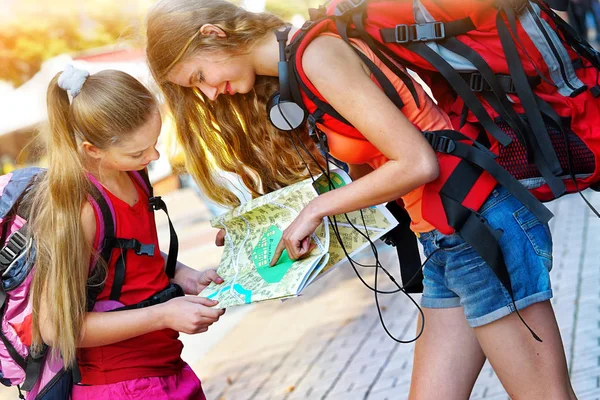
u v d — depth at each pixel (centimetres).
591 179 235
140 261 251
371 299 595
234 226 271
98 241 239
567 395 235
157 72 246
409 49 229
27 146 261
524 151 229
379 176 223
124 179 252
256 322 599
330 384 449
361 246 256
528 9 229
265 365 502
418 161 219
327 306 601
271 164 277
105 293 246
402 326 523
